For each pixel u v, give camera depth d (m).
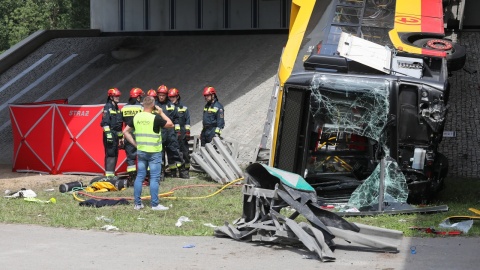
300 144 12.95
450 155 17.98
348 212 11.88
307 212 9.62
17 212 12.46
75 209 12.77
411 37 14.23
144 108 12.84
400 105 12.80
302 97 12.88
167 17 32.34
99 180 15.80
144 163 12.78
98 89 26.80
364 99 12.74
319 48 13.70
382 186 12.20
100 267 8.61
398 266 8.55
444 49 13.94
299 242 9.60
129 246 9.77
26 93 27.58
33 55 31.00
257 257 9.09
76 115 17.91
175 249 9.56
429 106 12.66
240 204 13.38
